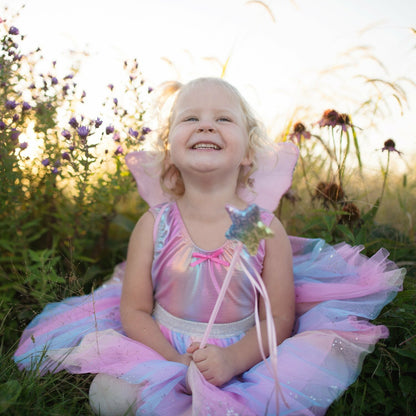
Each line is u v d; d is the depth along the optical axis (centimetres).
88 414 154
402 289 183
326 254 199
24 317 221
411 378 157
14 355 175
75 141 232
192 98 184
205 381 146
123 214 312
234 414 136
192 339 175
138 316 181
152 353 163
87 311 199
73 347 162
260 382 148
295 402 140
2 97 233
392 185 303
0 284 245
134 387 147
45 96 247
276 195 216
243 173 208
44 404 149
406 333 172
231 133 176
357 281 183
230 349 160
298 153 215
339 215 238
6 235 255
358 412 150
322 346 155
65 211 266
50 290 229
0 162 230
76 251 265
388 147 243
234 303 176
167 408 143
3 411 135
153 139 225
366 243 221
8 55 230
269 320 125
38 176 251
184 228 183
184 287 178
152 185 225
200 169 173
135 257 187
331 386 145
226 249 176
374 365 166
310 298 189
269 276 180
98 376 153
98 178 261
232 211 127
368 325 164
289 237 214
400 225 269
